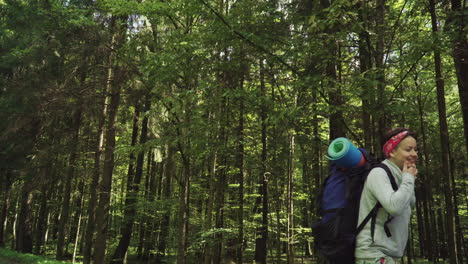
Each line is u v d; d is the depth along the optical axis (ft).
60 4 45.85
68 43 44.47
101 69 43.34
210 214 38.68
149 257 71.67
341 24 19.34
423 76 29.53
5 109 53.26
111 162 44.21
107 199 43.70
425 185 46.85
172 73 26.81
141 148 34.24
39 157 48.26
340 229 5.97
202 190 51.78
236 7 23.47
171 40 27.73
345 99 21.80
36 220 85.15
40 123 52.19
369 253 5.76
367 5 22.39
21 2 47.16
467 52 19.75
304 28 23.89
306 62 23.17
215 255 47.06
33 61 49.34
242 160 46.34
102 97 42.50
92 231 49.06
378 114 20.54
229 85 27.78
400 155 6.00
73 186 75.20
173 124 35.17
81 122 54.29
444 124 26.48
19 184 63.41
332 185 6.37
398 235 5.88
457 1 20.06
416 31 23.24
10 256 51.88
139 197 55.88
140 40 34.40
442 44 17.61
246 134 46.98
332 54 21.56
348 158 6.08
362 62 23.52
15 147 55.01
